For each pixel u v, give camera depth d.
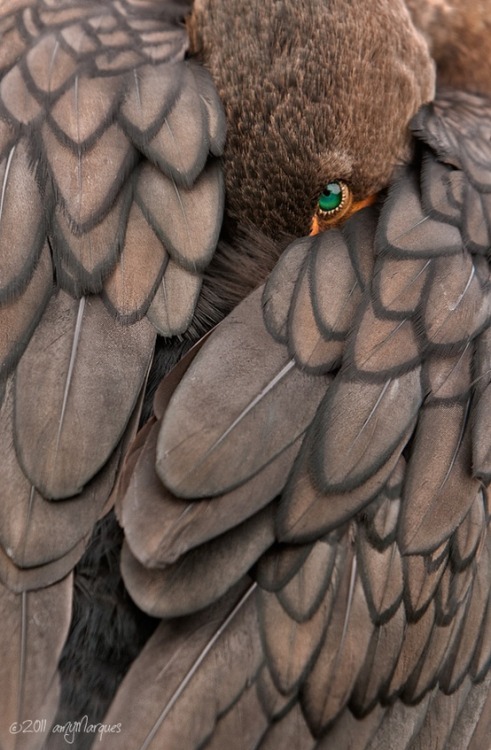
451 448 0.89
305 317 0.89
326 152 0.94
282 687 0.87
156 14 0.95
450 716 0.90
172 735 0.85
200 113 0.92
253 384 0.88
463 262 0.91
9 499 0.87
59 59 0.92
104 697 0.87
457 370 0.90
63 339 0.89
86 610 0.88
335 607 0.88
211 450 0.87
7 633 0.86
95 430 0.88
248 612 0.87
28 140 0.91
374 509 0.88
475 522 0.90
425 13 1.02
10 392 0.88
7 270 0.89
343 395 0.89
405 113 0.96
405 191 0.92
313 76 0.94
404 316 0.90
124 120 0.91
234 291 0.91
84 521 0.87
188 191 0.91
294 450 0.88
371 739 0.88
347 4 0.95
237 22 0.94
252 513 0.87
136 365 0.89
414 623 0.89
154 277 0.90
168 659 0.86
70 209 0.90
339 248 0.91
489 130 0.96
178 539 0.86
